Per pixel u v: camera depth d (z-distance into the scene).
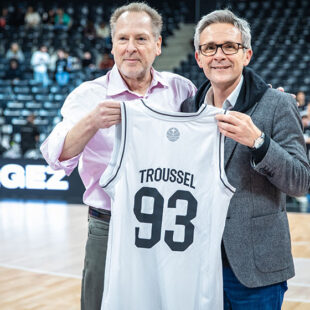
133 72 2.08
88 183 2.17
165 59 13.20
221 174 1.86
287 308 3.57
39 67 11.66
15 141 9.81
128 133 1.88
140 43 2.05
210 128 1.89
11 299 3.76
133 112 1.88
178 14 14.73
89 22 13.66
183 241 1.90
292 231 5.92
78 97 2.14
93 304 2.14
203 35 1.94
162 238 1.91
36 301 3.72
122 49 2.05
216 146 1.88
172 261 1.90
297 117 1.90
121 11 2.09
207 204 1.90
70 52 12.66
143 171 1.90
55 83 11.60
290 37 12.76
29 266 4.58
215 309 1.86
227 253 1.88
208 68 1.95
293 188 1.81
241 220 1.88
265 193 1.90
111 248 1.89
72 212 7.11
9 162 8.46
